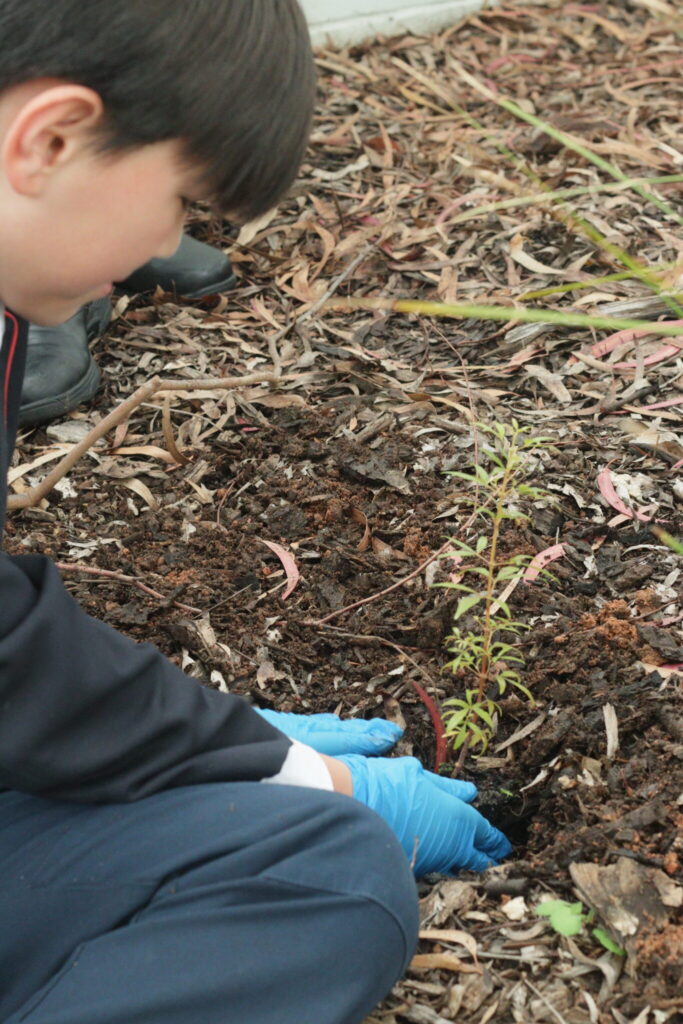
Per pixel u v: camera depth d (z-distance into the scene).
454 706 1.69
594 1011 1.25
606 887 1.33
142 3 0.92
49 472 2.22
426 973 1.32
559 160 3.25
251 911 1.08
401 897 1.11
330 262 2.90
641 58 3.87
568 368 2.43
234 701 1.21
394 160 3.35
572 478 2.09
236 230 3.07
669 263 2.64
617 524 1.97
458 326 2.61
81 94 0.92
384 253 2.91
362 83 3.79
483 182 3.17
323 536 2.01
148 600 1.87
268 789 1.15
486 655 1.58
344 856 1.10
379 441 2.22
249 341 2.63
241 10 0.97
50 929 1.12
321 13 3.97
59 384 2.30
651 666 1.65
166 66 0.93
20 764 1.07
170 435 2.18
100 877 1.11
